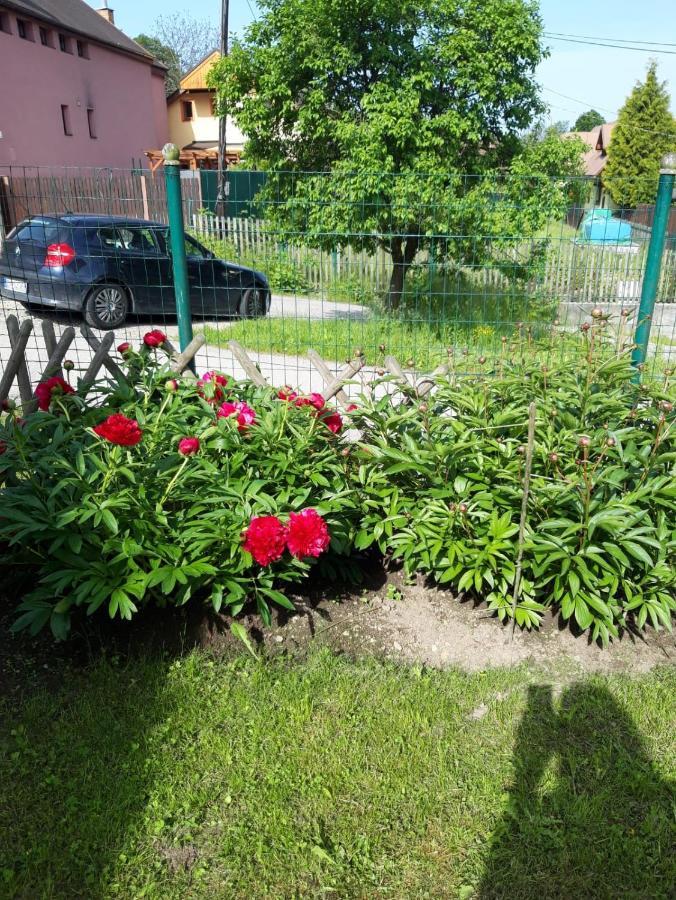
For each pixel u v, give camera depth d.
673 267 5.34
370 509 3.46
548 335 4.86
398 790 2.40
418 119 8.45
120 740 2.54
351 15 8.50
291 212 7.92
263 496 3.01
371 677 2.90
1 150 19.05
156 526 2.90
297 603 3.30
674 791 2.40
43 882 2.07
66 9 24.83
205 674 2.88
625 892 2.08
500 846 2.21
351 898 2.06
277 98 9.12
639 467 3.31
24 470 3.07
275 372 7.17
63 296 8.20
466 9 8.63
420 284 6.33
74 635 3.03
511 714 2.73
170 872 2.11
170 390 3.60
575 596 2.93
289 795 2.38
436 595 3.41
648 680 2.91
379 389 5.56
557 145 8.77
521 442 3.45
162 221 8.93
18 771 2.41
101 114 25.25
